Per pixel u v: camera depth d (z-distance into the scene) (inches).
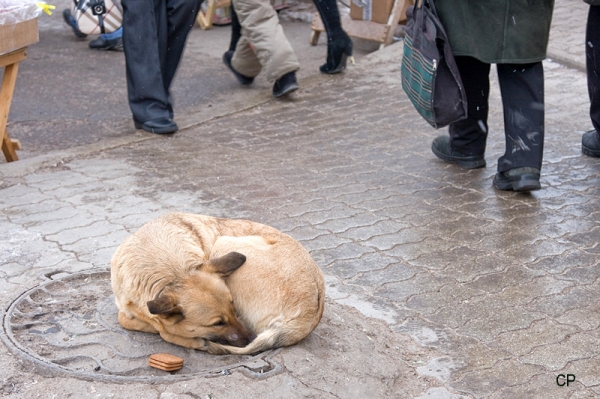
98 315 150.9
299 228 205.8
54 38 445.7
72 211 212.4
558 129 286.4
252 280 138.8
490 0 212.4
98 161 258.5
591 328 158.2
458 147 251.8
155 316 134.7
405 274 181.5
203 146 277.7
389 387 134.2
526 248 195.3
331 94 340.2
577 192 231.8
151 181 239.5
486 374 141.9
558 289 174.7
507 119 225.5
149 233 144.3
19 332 143.8
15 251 185.5
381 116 309.4
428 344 152.3
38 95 345.1
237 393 124.2
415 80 218.7
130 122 310.2
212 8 459.2
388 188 236.2
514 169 225.0
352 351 141.4
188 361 136.4
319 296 140.8
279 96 333.1
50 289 163.6
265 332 135.4
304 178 244.2
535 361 146.5
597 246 196.4
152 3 283.3
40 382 127.8
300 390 126.6
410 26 222.8
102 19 403.9
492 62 217.6
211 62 397.7
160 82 291.0
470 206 221.9
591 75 239.8
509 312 164.7
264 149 273.9
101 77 374.6
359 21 407.2
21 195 224.5
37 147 283.1
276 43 317.4
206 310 132.7
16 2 233.6
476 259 189.3
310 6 510.9
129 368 132.3
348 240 199.0
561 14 436.5
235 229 152.7
